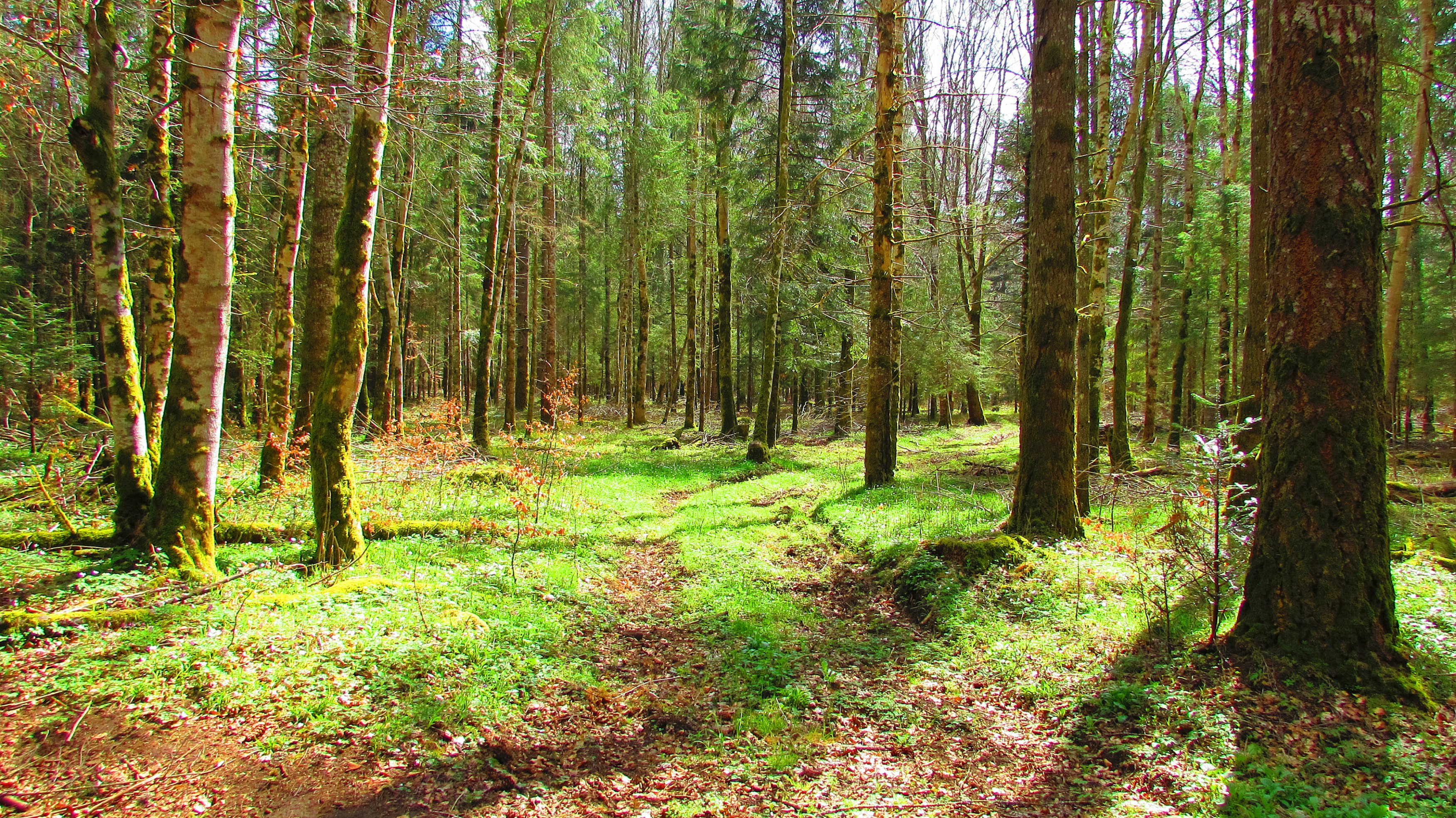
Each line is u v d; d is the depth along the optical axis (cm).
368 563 696
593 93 2195
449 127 1146
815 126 1981
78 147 630
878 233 1293
